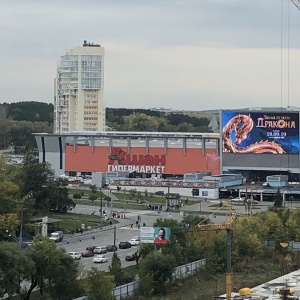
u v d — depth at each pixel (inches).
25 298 5915.4
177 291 6820.9
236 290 6899.6
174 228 7805.1
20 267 5718.5
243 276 7568.9
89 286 5979.3
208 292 6801.2
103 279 6003.9
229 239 6525.6
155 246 7470.5
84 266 7116.1
